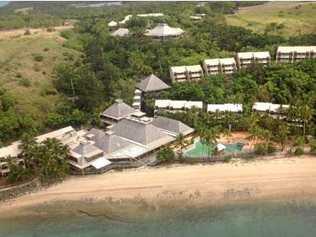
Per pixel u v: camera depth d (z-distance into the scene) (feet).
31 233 360.48
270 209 372.58
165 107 548.72
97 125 549.95
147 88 598.75
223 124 513.86
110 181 423.64
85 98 568.41
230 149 465.88
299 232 342.85
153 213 376.27
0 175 437.17
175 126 496.64
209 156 449.06
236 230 348.79
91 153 443.32
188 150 469.16
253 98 556.51
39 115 547.90
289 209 370.94
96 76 625.82
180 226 358.02
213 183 410.31
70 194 408.46
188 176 423.23
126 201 393.70
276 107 518.78
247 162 440.45
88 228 362.53
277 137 464.65
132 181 421.18
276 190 396.37
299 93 558.15
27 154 432.66
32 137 458.91
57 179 431.02
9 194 411.75
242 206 378.32
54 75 643.04
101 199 398.83
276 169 425.69
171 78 631.15
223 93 576.20
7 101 536.42
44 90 595.47
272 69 614.34
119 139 469.57
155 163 448.24
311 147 449.48
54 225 369.30
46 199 403.75
